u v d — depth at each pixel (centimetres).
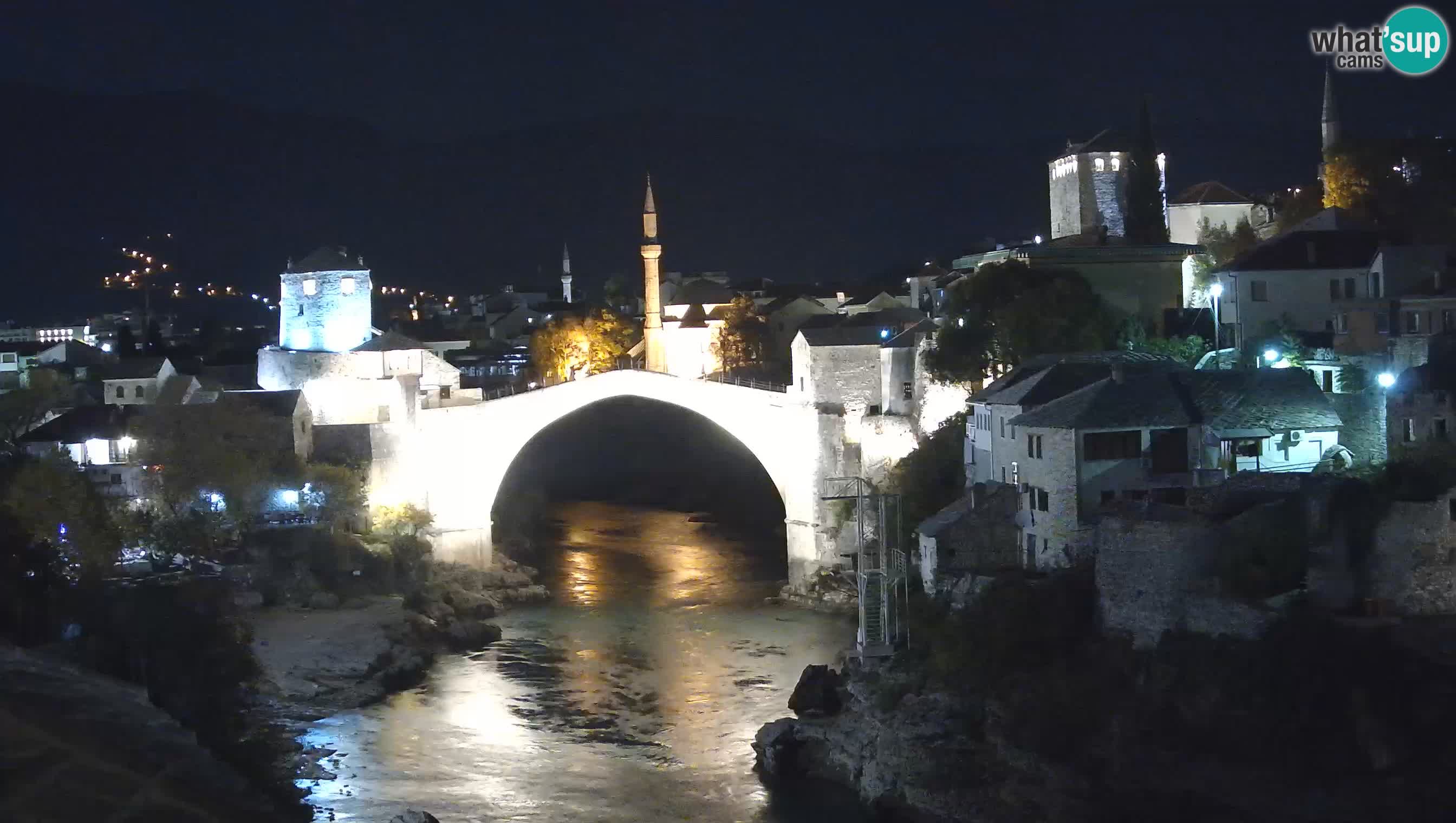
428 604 10925
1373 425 8262
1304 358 8775
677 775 7681
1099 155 12825
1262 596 6662
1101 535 7312
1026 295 10369
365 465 12225
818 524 11925
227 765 6156
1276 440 7931
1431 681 6166
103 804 5019
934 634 7894
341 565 10919
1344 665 6297
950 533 8469
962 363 10644
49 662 6128
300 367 13750
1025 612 7475
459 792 7438
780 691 9044
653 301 16838
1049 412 8169
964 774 6925
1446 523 6544
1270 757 6278
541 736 8312
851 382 11900
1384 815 5875
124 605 7981
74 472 9850
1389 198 11069
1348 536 6669
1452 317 8344
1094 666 7125
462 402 13388
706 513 16325
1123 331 10538
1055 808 6462
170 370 13438
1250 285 9750
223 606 9250
